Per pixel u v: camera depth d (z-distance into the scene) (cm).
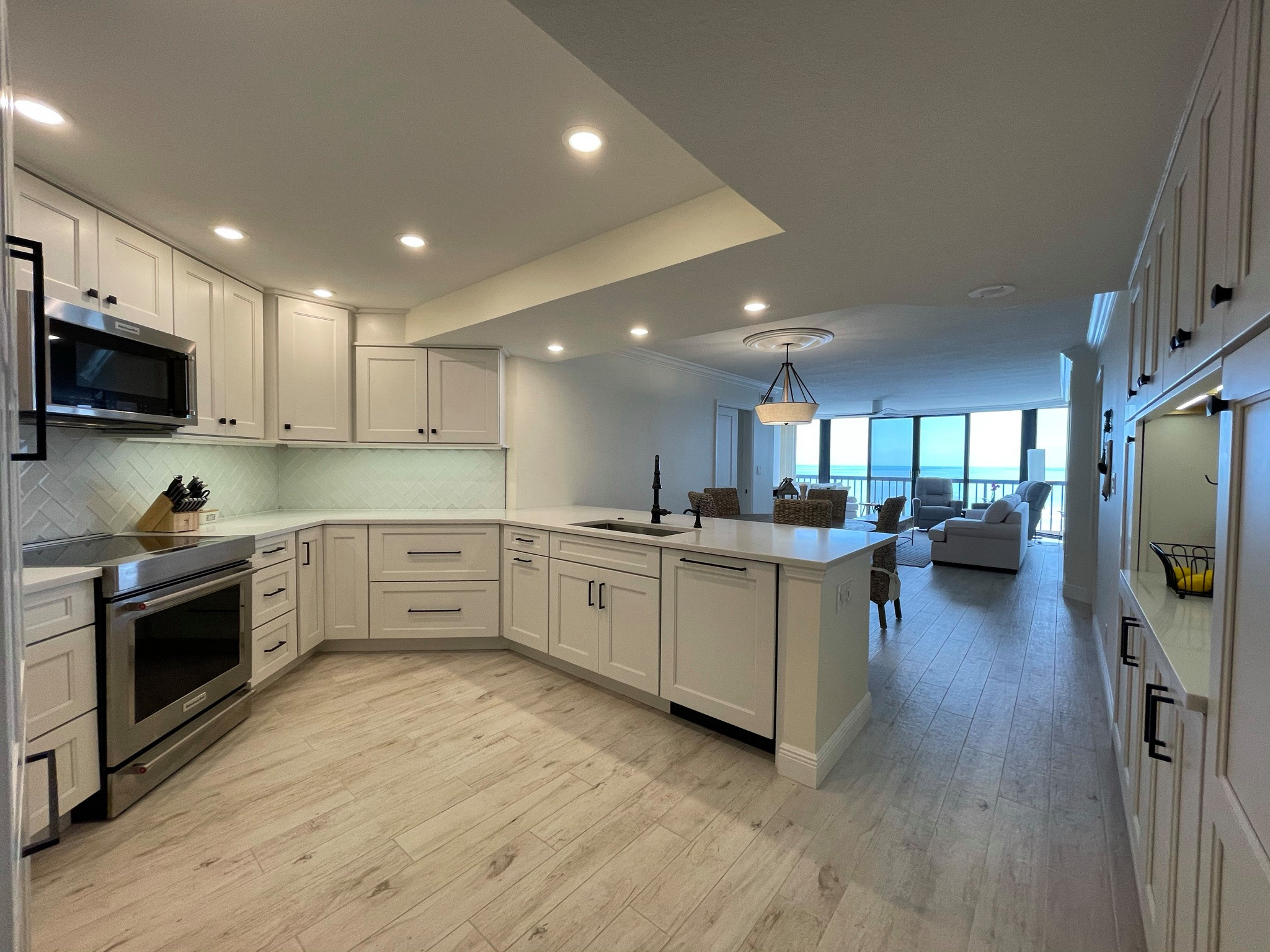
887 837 183
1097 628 375
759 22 100
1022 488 811
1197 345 116
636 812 195
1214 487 187
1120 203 167
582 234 246
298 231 241
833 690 227
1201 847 97
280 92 151
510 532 345
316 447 379
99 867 165
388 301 345
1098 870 168
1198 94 114
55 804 69
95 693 185
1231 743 85
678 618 255
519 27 129
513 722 260
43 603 167
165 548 219
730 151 142
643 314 292
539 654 342
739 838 182
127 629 192
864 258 212
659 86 118
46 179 193
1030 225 183
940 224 183
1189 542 191
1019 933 146
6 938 48
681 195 210
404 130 169
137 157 183
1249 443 82
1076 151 141
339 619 338
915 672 326
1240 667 82
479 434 376
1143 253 194
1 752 47
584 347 376
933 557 660
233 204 216
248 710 258
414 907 153
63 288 199
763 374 638
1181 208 134
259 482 359
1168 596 168
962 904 155
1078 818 192
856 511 956
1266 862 70
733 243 202
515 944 142
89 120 163
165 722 208
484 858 171
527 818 191
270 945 141
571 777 215
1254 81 83
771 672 224
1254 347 79
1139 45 104
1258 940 72
